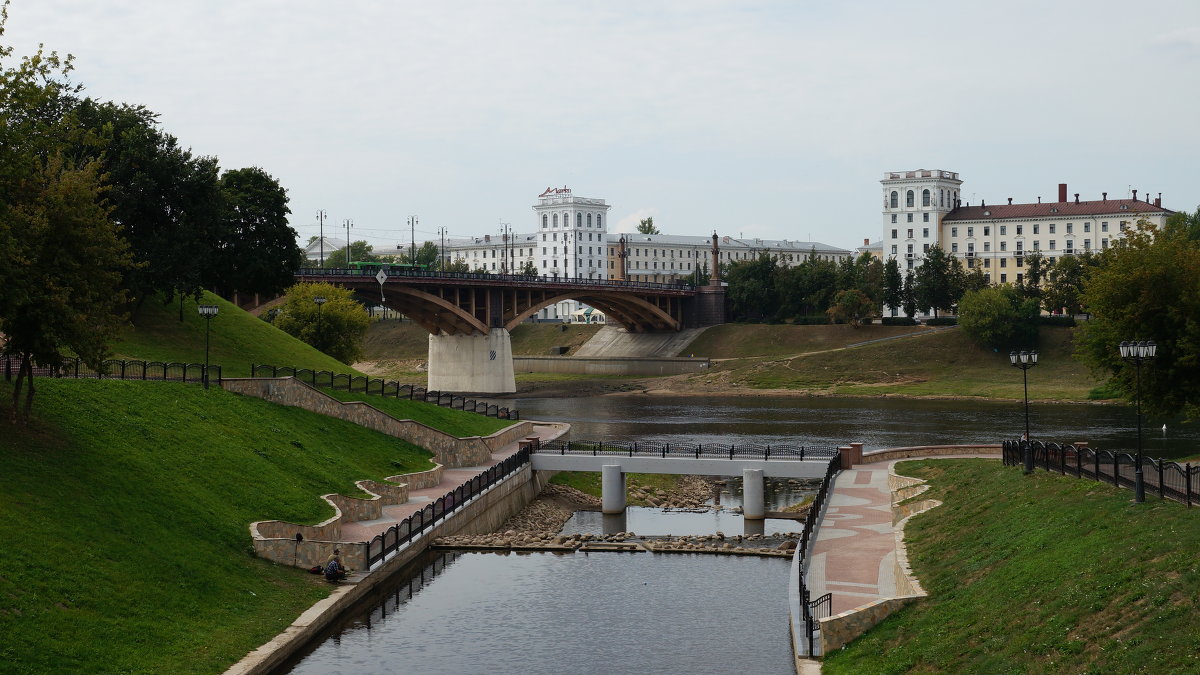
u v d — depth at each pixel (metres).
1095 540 33.78
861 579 41.81
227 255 100.31
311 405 68.31
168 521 43.38
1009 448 54.41
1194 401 68.69
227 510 47.56
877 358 170.12
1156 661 25.58
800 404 147.12
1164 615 27.22
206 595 39.28
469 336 166.00
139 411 53.56
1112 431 108.69
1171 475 36.03
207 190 86.31
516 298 171.75
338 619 42.31
